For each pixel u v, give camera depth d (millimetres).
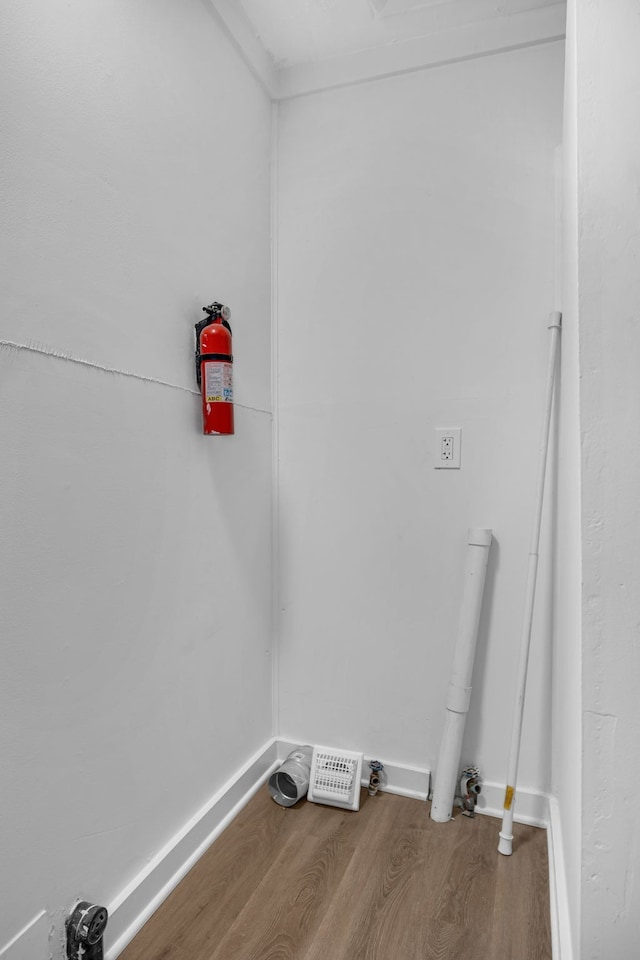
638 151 922
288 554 2033
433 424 1852
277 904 1409
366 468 1932
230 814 1743
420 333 1860
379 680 1934
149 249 1378
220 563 1708
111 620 1273
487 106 1773
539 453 1689
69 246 1142
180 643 1522
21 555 1047
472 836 1676
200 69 1581
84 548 1193
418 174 1854
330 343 1965
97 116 1210
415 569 1881
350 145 1928
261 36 1846
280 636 2055
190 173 1542
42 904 1098
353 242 1933
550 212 1719
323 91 1956
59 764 1139
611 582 928
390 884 1478
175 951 1276
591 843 956
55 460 1116
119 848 1305
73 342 1154
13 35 1014
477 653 1812
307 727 2035
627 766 932
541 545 1742
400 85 1866
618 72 932
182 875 1491
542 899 1433
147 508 1383
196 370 1568
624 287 923
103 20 1227
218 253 1683
